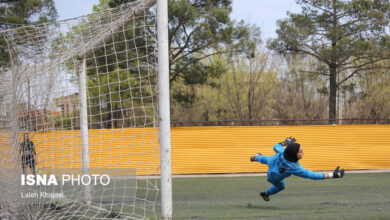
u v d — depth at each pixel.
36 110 6.56
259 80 31.77
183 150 13.38
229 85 32.06
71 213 6.12
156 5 5.53
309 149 13.58
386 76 28.30
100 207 6.46
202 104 32.66
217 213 5.84
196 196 7.80
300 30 21.56
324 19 21.52
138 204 6.86
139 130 9.35
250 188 9.07
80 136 6.68
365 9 20.11
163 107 5.40
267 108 32.53
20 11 17.88
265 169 13.39
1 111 6.79
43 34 6.40
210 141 13.44
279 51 22.77
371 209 5.99
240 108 31.80
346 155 13.64
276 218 5.38
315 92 31.50
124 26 6.05
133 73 17.62
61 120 6.73
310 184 9.48
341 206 6.31
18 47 6.43
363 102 29.81
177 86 23.95
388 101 29.23
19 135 6.44
